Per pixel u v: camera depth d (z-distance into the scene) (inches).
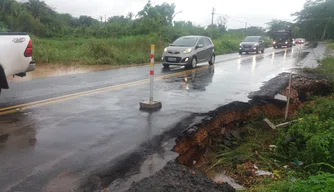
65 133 188.5
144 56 737.0
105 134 189.3
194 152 205.5
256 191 146.6
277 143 224.8
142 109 250.2
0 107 245.0
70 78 418.3
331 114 273.7
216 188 138.2
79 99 279.9
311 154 189.8
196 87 362.9
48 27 1780.3
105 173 141.2
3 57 241.9
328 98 372.2
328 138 189.6
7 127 196.4
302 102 370.3
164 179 138.6
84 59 666.2
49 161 149.6
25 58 258.1
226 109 264.8
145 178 137.9
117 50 733.3
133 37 964.0
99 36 1305.4
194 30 1480.1
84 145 170.7
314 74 487.8
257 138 245.6
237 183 173.6
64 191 124.5
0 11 1619.1
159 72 499.5
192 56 557.6
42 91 314.7
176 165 155.4
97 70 527.5
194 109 255.0
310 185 125.0
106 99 283.3
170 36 1111.0
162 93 320.5
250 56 940.0
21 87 338.3
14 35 252.1
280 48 1541.6
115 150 165.9
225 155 208.4
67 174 137.9
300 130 223.1
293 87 391.2
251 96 314.5
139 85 364.5
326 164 171.9
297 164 196.7
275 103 313.3
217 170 190.9
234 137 245.3
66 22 2309.3
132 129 200.2
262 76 468.4
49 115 225.5
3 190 122.3
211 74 485.4
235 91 342.0
